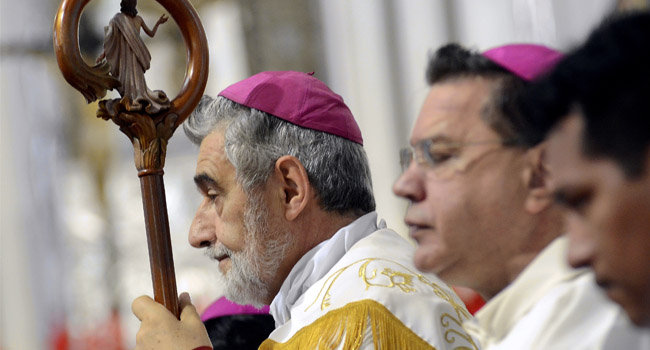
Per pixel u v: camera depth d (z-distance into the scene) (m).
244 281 4.61
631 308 1.85
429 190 2.53
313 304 4.17
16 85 14.94
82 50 12.73
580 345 2.11
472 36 10.43
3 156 14.82
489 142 2.41
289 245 4.57
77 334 14.72
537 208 2.38
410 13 11.50
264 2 14.25
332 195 4.60
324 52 13.60
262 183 4.57
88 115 15.08
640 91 1.73
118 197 15.09
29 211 14.84
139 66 4.09
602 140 1.77
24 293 14.69
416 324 3.92
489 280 2.48
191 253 14.09
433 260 2.52
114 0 12.98
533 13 7.99
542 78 2.02
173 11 4.25
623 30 1.79
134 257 15.01
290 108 4.65
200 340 4.03
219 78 14.46
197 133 4.78
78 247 14.91
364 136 11.65
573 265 1.91
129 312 14.92
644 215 1.76
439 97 2.54
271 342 4.19
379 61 11.84
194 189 14.38
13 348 14.63
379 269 4.15
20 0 14.98
